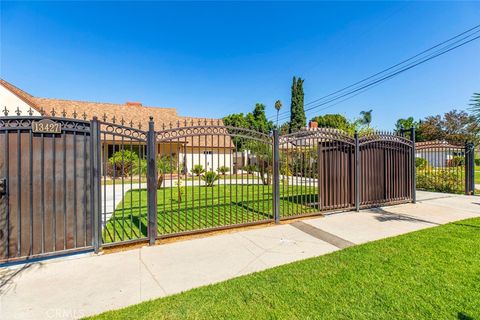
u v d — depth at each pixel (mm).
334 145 6984
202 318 2418
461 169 10992
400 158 8219
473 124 6586
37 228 3793
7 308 2611
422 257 3818
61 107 19594
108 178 16062
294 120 38688
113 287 3074
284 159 9711
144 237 4652
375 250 4184
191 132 5301
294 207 7754
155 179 4656
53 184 3889
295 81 39219
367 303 2635
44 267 3650
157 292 2953
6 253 3633
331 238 4953
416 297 2729
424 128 40188
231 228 5434
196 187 14141
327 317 2404
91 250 4305
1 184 3600
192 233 4988
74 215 4023
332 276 3275
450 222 5945
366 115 38875
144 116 21891
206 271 3535
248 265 3732
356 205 7184
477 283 3004
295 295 2818
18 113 3688
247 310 2539
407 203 8297
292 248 4438
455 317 2367
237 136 5578
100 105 21422
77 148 4070
